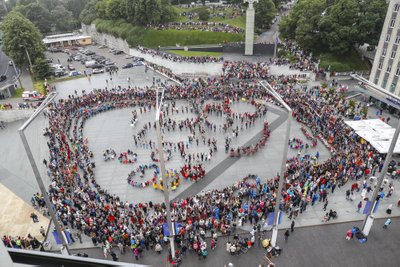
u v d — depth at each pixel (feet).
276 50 264.52
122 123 185.26
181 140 161.89
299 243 95.45
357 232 97.04
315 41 266.16
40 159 152.25
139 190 124.88
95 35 435.53
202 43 313.73
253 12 265.75
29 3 457.27
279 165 137.08
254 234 97.76
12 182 136.56
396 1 174.19
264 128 165.27
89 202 110.32
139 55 326.44
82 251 95.66
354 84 225.97
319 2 267.18
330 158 134.72
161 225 99.66
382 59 189.26
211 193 115.34
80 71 295.28
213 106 193.77
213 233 96.48
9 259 15.71
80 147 151.94
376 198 94.89
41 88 242.58
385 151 127.75
